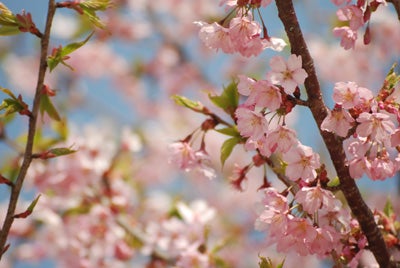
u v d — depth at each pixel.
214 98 4.62
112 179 8.43
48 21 3.66
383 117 3.25
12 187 3.57
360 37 10.74
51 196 8.48
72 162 8.17
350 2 3.73
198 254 6.96
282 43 3.70
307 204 3.39
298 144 3.43
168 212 8.52
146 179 12.01
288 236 3.47
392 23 10.66
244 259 10.30
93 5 3.81
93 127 8.88
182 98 4.66
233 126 4.61
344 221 3.66
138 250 8.40
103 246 8.25
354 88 3.32
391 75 3.62
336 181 3.61
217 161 12.49
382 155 3.48
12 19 3.71
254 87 3.46
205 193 12.49
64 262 8.33
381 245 3.58
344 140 3.50
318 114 3.43
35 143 6.92
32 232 8.96
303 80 3.31
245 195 12.31
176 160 4.60
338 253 3.60
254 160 4.32
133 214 8.85
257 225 3.84
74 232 8.38
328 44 11.62
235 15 3.86
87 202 8.43
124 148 8.73
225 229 10.53
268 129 3.44
